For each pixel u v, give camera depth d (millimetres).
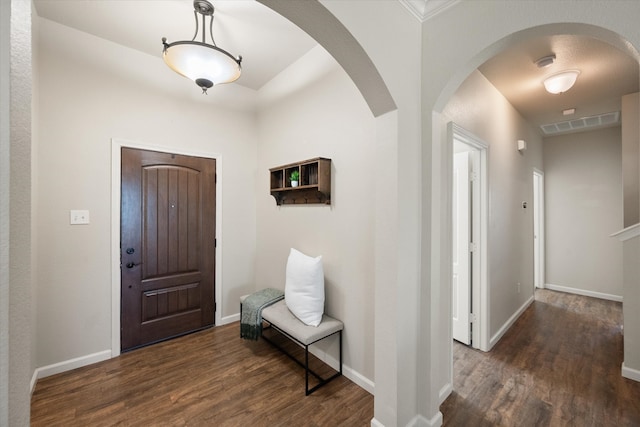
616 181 4188
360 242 2148
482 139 2578
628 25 1105
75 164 2344
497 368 2371
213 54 1979
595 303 4039
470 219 2736
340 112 2322
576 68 2533
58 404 1912
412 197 1660
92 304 2422
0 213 595
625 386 2113
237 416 1810
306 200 2668
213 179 3150
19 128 632
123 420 1778
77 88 2355
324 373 2275
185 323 2965
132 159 2631
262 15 2150
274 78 3123
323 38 1361
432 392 1693
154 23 2270
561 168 4633
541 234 4762
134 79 2643
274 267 3156
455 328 2867
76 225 2350
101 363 2412
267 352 2605
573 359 2512
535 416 1826
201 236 3068
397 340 1553
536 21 1305
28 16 663
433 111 1681
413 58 1658
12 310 620
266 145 3289
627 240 2240
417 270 1702
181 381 2166
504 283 3086
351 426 1729
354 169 2199
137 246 2662
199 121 3045
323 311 2377
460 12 1553
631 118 3072
